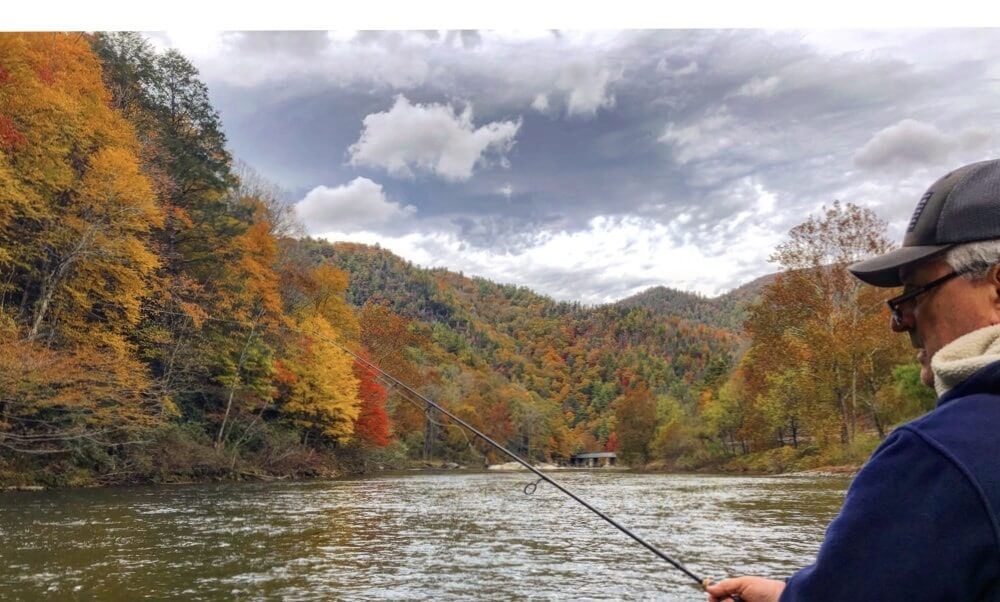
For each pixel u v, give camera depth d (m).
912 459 1.08
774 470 42.25
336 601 5.57
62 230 22.02
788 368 35.19
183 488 20.52
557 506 14.52
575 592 5.95
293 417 37.06
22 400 19.25
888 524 1.06
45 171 22.23
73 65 24.84
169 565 7.07
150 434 24.78
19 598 5.58
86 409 21.66
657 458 76.69
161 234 31.06
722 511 13.12
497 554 7.95
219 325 32.19
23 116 21.67
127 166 23.17
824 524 10.83
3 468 19.22
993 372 1.09
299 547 8.36
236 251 35.69
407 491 19.83
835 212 31.88
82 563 7.13
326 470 36.75
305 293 44.41
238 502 15.03
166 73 37.12
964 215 1.19
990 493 0.99
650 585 6.25
